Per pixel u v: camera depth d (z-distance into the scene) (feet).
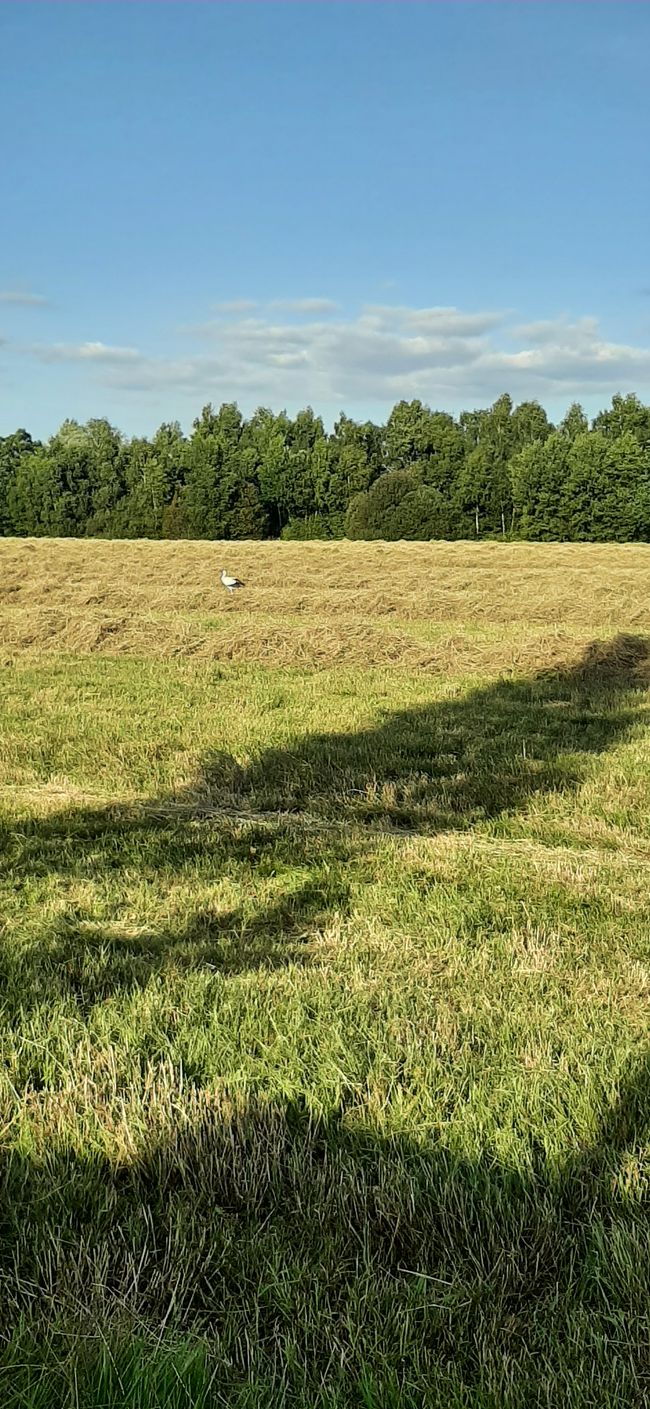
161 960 16.33
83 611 63.05
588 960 16.60
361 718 37.99
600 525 219.82
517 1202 10.42
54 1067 12.86
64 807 25.81
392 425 292.40
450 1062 13.03
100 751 31.58
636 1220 10.22
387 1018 14.30
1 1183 10.81
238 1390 8.37
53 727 35.14
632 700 43.93
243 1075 12.48
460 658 53.16
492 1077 12.63
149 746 31.99
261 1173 10.98
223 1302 9.38
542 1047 13.35
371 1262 9.81
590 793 27.63
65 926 17.69
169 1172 11.02
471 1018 14.30
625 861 22.25
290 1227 10.29
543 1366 8.66
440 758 31.35
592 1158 11.14
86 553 125.08
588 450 221.05
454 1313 9.22
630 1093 12.32
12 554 120.47
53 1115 11.78
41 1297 9.31
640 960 16.65
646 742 34.40
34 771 29.43
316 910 18.92
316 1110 12.01
